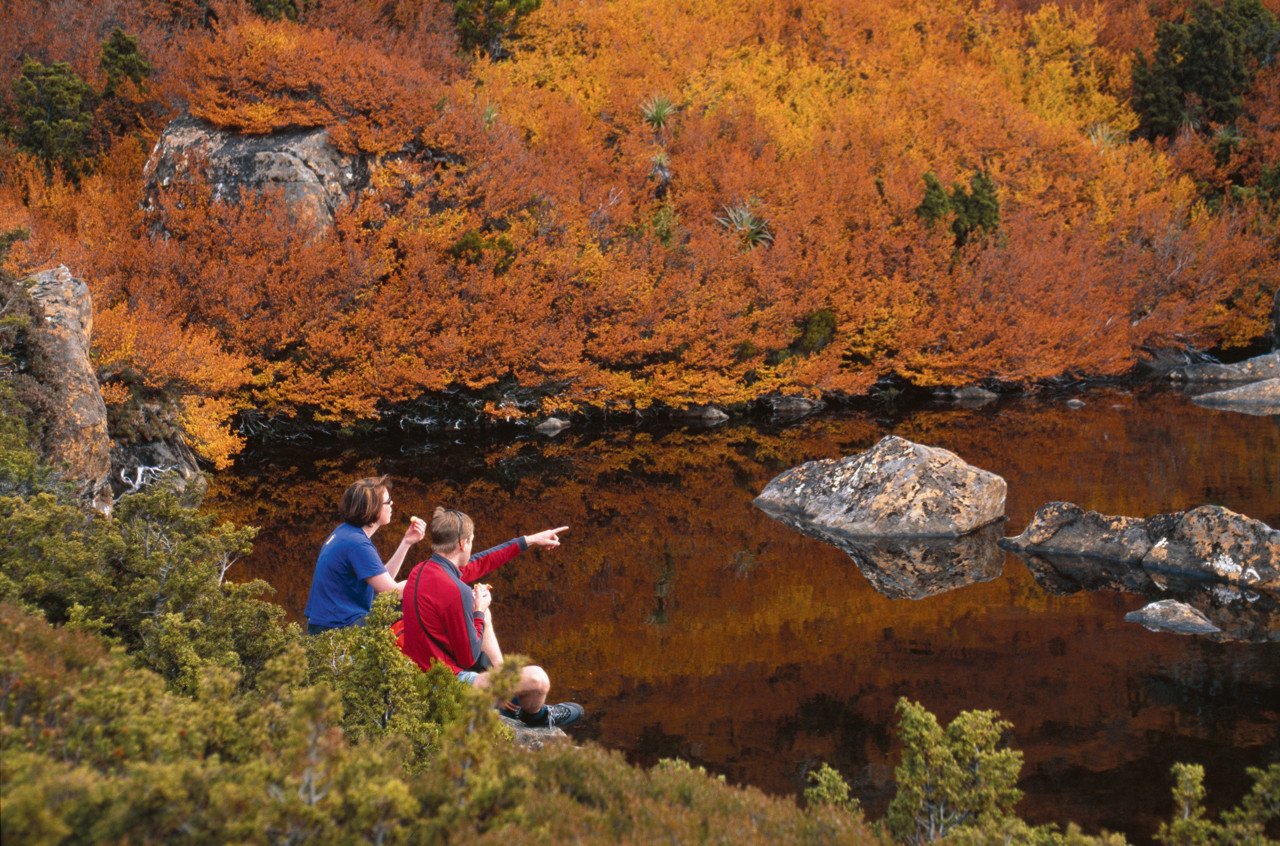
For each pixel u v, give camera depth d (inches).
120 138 955.3
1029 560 430.9
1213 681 286.4
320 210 837.8
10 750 120.1
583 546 458.6
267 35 879.7
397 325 784.9
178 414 615.8
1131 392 947.3
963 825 172.6
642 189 981.8
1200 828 165.0
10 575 207.3
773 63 1236.5
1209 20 1343.5
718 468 643.5
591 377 828.6
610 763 154.3
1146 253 1102.4
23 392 370.0
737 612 364.5
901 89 1235.2
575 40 1185.4
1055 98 1311.5
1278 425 725.3
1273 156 1284.4
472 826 122.0
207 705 141.5
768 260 919.0
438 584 212.4
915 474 496.1
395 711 182.7
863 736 252.8
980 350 917.2
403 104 879.1
